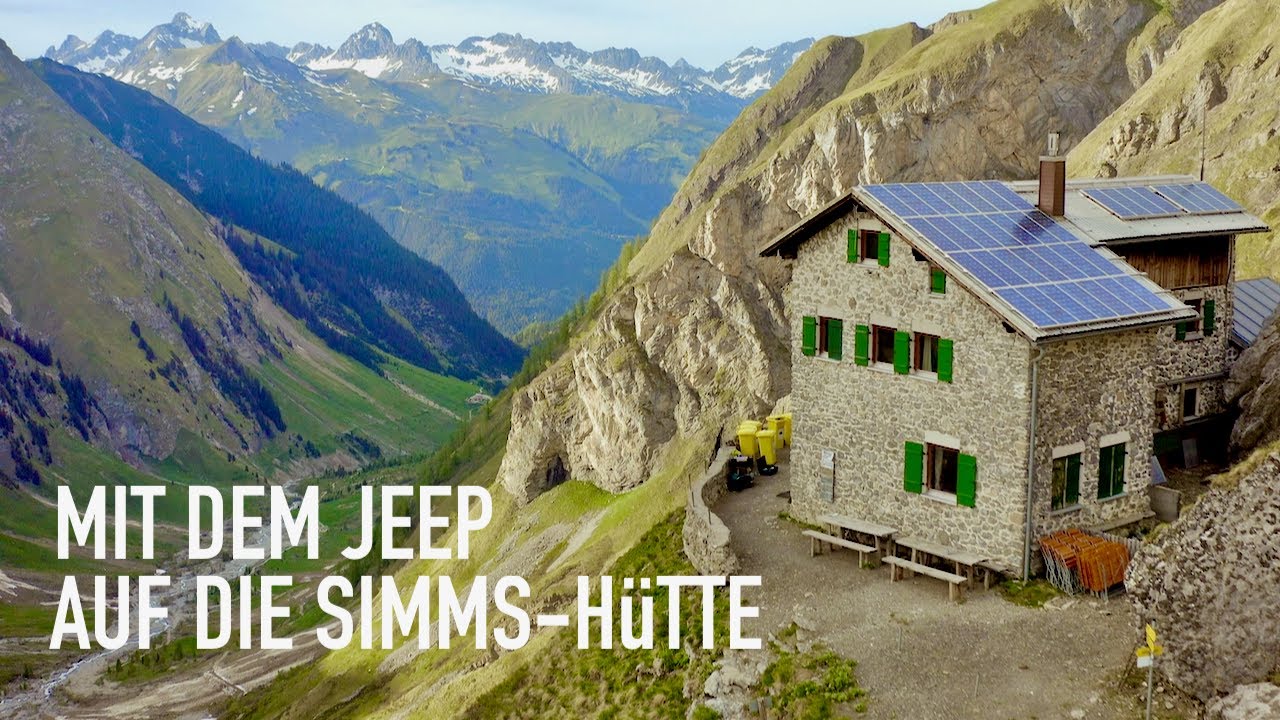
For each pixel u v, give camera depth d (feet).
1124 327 134.00
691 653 138.00
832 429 156.35
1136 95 561.84
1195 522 105.81
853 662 120.78
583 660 154.61
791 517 164.25
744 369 604.08
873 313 148.87
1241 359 168.35
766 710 117.80
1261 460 104.47
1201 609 103.09
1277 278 286.66
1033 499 132.87
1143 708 105.09
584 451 637.30
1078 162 557.74
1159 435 165.27
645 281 640.58
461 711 161.38
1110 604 126.41
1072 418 135.44
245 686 551.59
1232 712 95.66
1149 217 162.71
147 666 648.79
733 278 629.10
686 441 597.11
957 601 131.13
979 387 136.26
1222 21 534.78
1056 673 113.70
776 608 136.36
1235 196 425.28
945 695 112.78
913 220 142.31
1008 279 134.72
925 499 143.74
